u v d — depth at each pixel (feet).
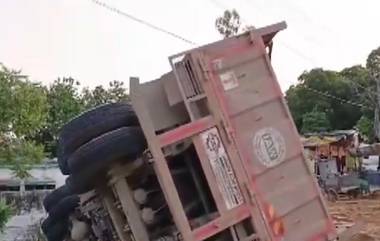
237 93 21.66
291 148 22.27
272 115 22.17
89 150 19.77
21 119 42.04
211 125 20.94
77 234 24.22
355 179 105.81
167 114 21.22
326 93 199.82
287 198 21.89
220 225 20.40
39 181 70.79
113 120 20.57
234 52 21.94
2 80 41.50
